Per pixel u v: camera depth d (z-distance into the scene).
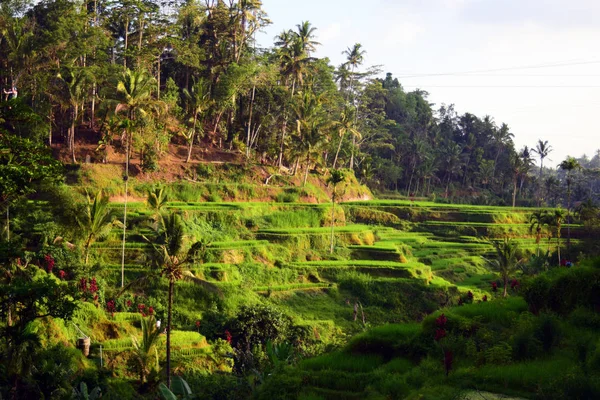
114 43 75.50
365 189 100.44
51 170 29.09
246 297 49.78
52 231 44.69
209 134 84.12
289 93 86.50
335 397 19.98
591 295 23.25
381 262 63.34
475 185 139.88
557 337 20.48
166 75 87.44
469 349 20.69
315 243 66.62
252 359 36.81
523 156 137.62
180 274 29.97
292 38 91.12
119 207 59.25
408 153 128.38
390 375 20.14
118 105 61.75
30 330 26.69
